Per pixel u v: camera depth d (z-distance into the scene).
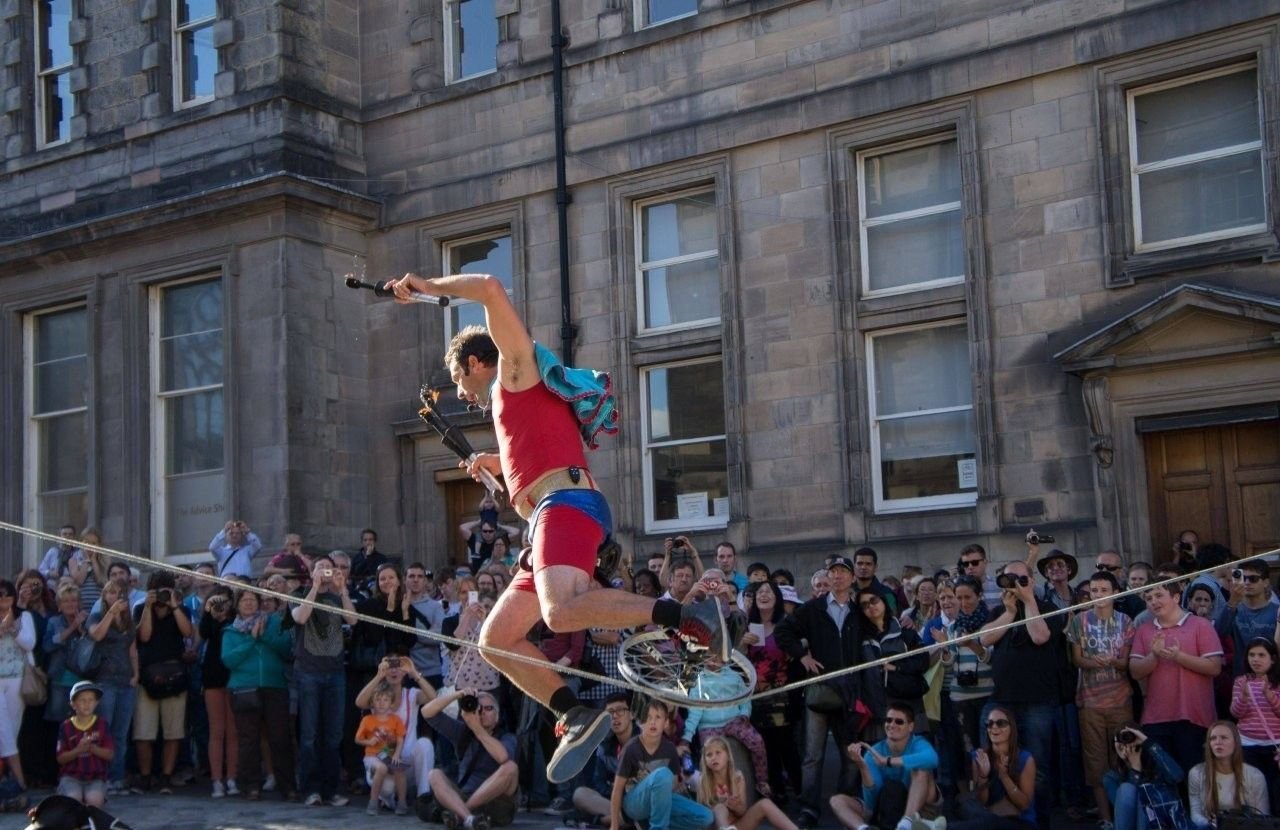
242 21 19.48
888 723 10.74
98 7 20.88
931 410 16.30
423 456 19.20
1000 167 15.74
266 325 18.81
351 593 14.97
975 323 15.70
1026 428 15.37
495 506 16.33
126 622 13.18
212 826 11.94
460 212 19.19
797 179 16.92
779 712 11.70
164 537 19.86
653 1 18.38
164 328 20.17
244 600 13.08
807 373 16.66
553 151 18.56
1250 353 14.13
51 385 21.14
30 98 21.66
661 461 17.84
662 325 18.03
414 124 19.66
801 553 16.41
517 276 18.69
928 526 15.76
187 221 19.44
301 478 18.61
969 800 10.64
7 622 13.01
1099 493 14.85
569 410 5.75
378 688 12.45
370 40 20.12
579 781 12.07
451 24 19.83
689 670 5.74
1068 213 15.34
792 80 16.98
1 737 12.78
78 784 12.41
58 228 20.41
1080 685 11.05
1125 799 10.11
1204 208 14.98
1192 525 14.70
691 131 17.53
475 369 5.97
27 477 21.05
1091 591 11.02
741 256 17.17
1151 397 14.69
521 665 5.82
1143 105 15.39
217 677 13.24
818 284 16.69
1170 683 10.55
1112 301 15.04
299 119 19.17
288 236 18.84
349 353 19.50
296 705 13.41
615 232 18.03
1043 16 15.55
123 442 19.98
